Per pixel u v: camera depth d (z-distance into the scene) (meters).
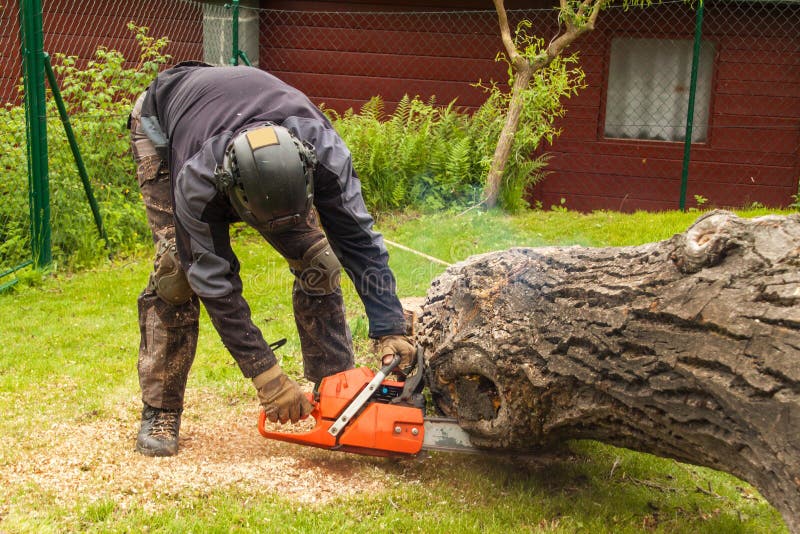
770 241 2.69
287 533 2.98
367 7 10.88
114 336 5.60
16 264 7.36
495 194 9.64
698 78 10.62
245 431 4.00
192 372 4.85
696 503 3.45
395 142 9.91
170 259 3.42
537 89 9.53
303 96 3.23
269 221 2.82
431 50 10.88
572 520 3.21
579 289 3.15
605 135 11.02
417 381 3.48
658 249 3.00
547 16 10.62
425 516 3.19
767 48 10.26
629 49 10.73
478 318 3.48
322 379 3.60
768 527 3.28
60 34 10.84
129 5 10.78
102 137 8.24
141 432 3.70
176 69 3.58
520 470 3.68
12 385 4.53
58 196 7.64
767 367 2.51
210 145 2.92
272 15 11.03
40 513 3.00
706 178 10.64
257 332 3.17
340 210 3.07
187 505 3.15
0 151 7.65
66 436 3.79
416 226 9.02
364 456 3.75
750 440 2.58
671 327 2.79
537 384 3.19
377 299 3.29
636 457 3.88
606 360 2.97
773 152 10.45
